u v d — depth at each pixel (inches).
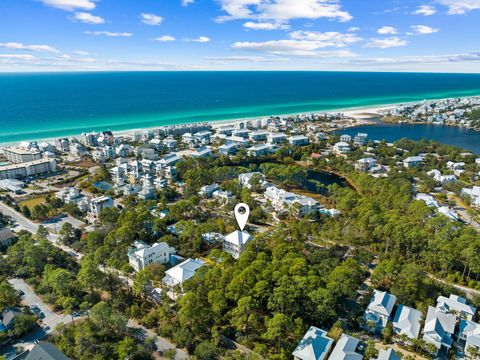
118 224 5816.9
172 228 5979.3
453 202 7662.4
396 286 4313.5
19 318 3602.4
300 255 4702.3
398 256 5157.5
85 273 4153.5
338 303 4067.4
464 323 3732.8
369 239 5748.0
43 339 3580.2
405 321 3762.3
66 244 5644.7
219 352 3390.7
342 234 5787.4
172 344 3548.2
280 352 3410.4
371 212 5910.4
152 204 6934.1
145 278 4153.5
